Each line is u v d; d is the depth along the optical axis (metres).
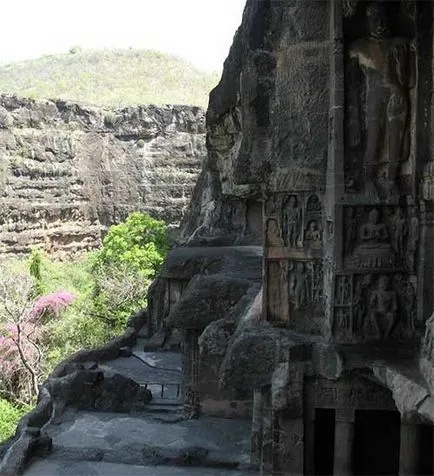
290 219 8.68
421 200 7.80
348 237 8.09
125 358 18.39
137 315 21.66
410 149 7.96
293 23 8.42
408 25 7.93
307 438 8.41
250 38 8.71
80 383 13.87
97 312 29.06
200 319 13.00
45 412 13.13
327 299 8.38
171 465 11.19
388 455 8.99
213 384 13.25
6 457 11.09
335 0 7.95
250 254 16.33
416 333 8.06
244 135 8.82
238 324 10.43
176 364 17.75
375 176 8.08
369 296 8.16
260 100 8.73
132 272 30.62
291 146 8.57
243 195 13.02
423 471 7.58
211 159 15.41
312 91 8.39
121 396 13.92
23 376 25.88
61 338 27.97
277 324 8.84
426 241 7.82
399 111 7.88
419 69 7.75
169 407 14.02
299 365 8.30
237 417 13.26
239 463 11.09
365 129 8.03
